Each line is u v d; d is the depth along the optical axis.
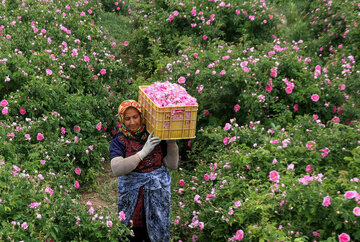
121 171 4.22
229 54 8.28
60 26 9.41
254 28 11.48
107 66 8.91
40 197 4.46
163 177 4.53
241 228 4.74
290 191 4.33
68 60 8.17
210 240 5.13
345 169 5.21
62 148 6.34
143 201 4.45
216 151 6.84
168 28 11.07
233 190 5.14
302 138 5.92
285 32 12.66
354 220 3.89
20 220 4.04
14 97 6.59
